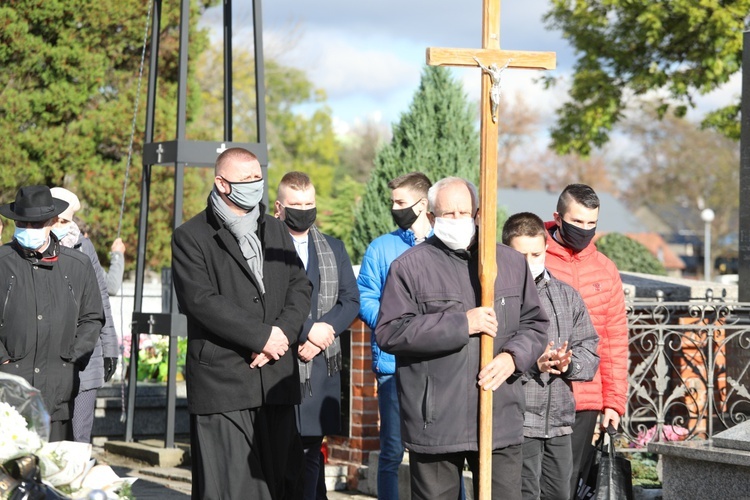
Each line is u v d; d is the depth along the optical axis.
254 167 5.61
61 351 6.59
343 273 6.96
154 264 20.91
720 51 17.42
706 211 55.16
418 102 13.83
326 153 45.75
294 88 43.88
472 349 5.03
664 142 72.62
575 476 6.39
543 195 68.94
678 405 9.48
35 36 19.30
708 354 8.55
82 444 4.83
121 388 11.92
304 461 6.18
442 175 13.69
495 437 5.08
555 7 19.14
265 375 5.53
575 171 73.56
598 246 19.28
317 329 6.48
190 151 10.40
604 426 6.42
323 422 6.75
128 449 10.62
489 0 5.21
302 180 6.77
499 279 5.21
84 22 19.56
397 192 7.02
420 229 7.03
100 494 4.64
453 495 5.15
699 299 9.46
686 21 17.52
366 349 8.88
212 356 5.49
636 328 8.79
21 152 19.38
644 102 20.64
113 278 10.23
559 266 6.47
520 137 66.06
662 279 10.60
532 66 5.20
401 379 5.11
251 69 36.03
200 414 5.50
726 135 19.00
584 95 19.23
